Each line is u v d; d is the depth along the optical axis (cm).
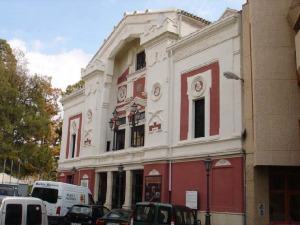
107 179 2702
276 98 1572
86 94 3194
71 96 3475
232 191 1708
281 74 1592
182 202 1977
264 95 1578
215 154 1823
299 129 1540
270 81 1588
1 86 3180
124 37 2847
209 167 1672
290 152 1524
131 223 1324
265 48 1620
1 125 3138
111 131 2953
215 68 1952
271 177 1639
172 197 2048
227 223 1694
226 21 1897
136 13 2777
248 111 1712
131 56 2867
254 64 1612
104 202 2766
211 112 1927
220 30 1952
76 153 3212
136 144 2573
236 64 1825
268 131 1546
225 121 1825
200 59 2059
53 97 4128
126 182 2473
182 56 2192
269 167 1628
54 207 2055
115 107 2983
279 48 1616
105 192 2792
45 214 1114
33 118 3288
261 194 1605
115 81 3039
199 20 2453
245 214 1628
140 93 2647
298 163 1514
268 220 1584
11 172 3356
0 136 3086
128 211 1559
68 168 3256
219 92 1895
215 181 1809
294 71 1588
